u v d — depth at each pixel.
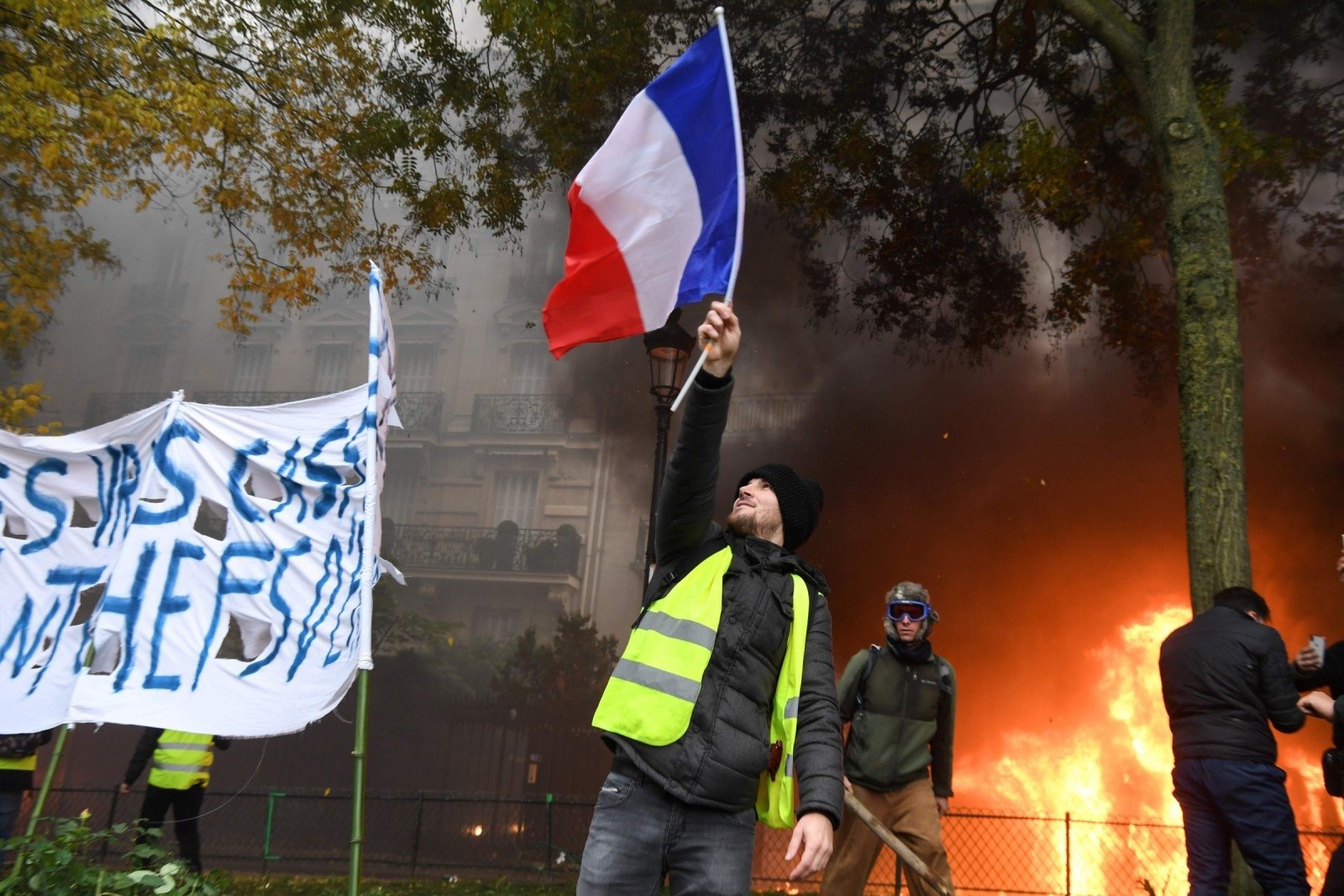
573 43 10.42
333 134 10.80
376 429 4.60
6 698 4.80
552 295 2.86
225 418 4.81
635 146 2.84
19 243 10.33
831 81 13.35
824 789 2.04
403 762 19.77
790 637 2.21
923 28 13.12
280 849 16.14
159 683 4.48
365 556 4.44
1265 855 3.87
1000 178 10.11
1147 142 11.60
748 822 2.11
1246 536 5.62
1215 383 5.94
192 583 4.63
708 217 2.83
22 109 8.23
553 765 19.20
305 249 10.98
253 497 4.73
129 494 4.91
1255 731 3.99
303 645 4.55
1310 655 4.30
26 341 10.43
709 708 2.10
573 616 20.59
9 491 4.96
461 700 21.53
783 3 12.70
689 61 2.86
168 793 6.30
